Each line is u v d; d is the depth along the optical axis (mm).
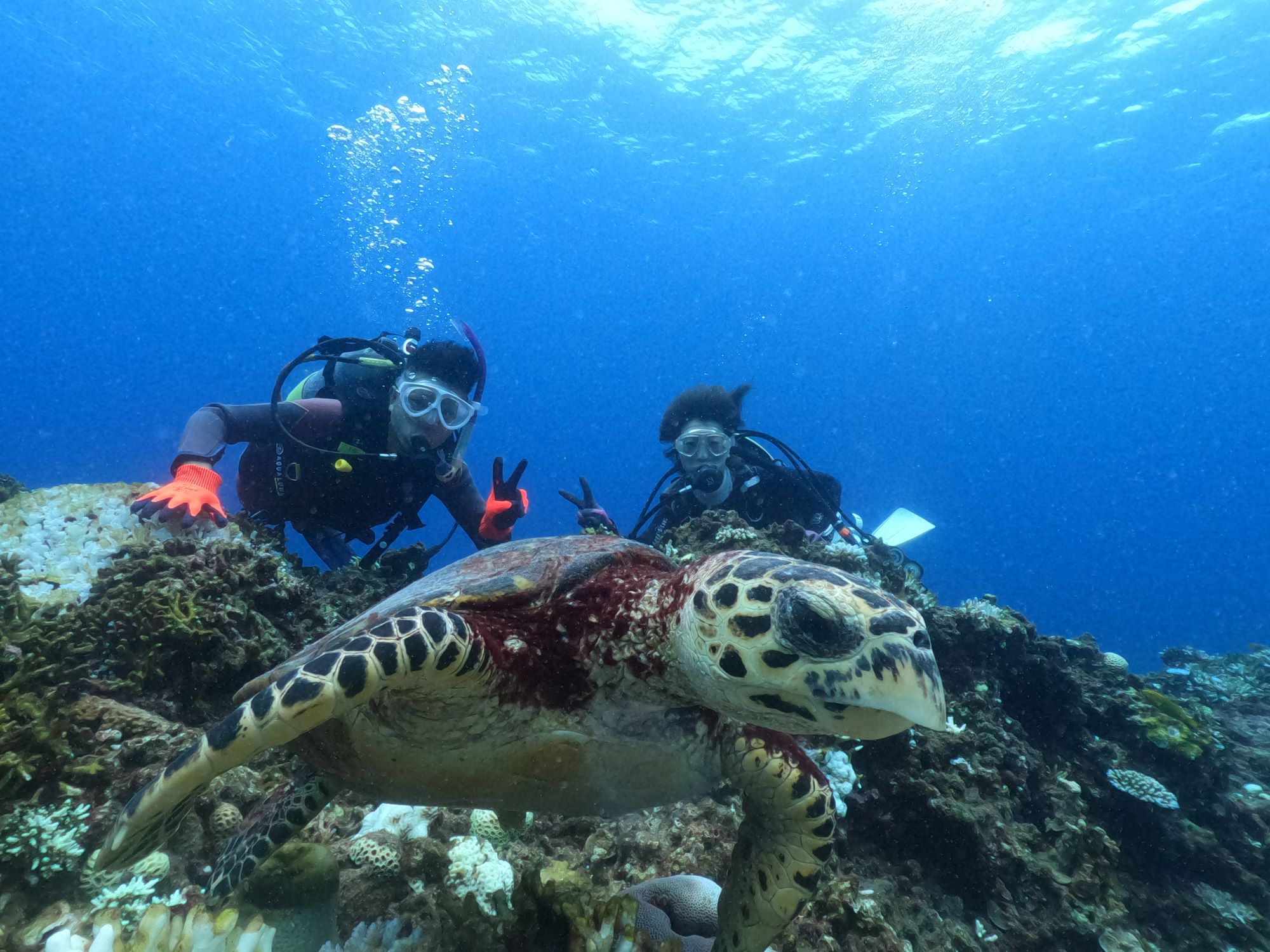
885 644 594
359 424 1671
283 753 1021
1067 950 1152
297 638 1265
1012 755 1334
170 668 1066
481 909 733
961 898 1187
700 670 669
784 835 762
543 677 703
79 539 1266
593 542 888
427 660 605
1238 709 2291
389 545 1744
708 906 862
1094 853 1276
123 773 856
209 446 1458
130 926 669
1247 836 1490
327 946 732
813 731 656
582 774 733
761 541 1576
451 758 701
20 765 767
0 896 682
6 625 958
